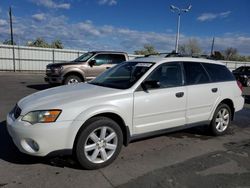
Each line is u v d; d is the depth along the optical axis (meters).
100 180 3.42
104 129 3.76
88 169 3.70
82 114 3.56
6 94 10.41
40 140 3.40
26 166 3.75
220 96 5.34
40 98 3.88
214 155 4.42
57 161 3.91
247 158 4.33
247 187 3.35
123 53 12.44
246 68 18.83
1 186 3.20
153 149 4.61
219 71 5.56
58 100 3.69
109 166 3.84
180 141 5.11
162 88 4.45
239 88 5.84
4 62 25.19
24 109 3.61
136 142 4.93
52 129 3.40
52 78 11.54
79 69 11.45
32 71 26.38
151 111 4.25
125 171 3.71
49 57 27.20
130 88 4.11
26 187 3.20
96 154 3.72
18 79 17.75
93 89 4.20
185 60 5.00
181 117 4.71
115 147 3.90
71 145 3.55
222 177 3.61
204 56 6.34
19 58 25.81
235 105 5.73
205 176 3.62
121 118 3.95
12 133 3.58
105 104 3.78
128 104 3.98
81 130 3.59
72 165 3.81
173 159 4.19
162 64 4.61
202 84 5.06
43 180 3.38
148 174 3.63
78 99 3.70
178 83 4.71
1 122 5.95
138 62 4.87
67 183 3.32
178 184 3.38
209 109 5.19
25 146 3.50
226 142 5.16
